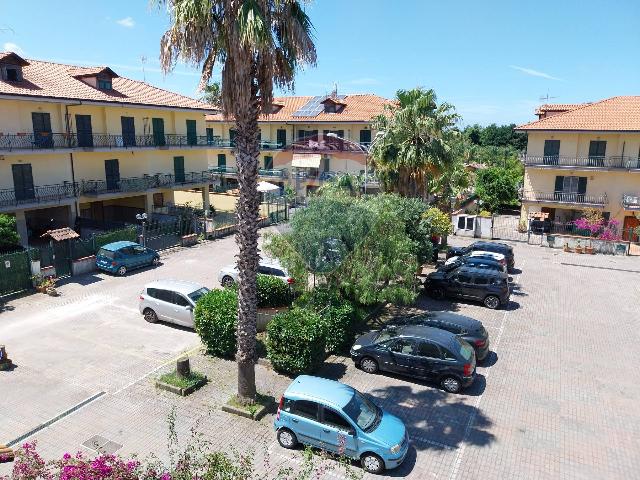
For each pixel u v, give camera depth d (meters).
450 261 24.84
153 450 10.60
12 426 11.32
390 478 9.95
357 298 17.31
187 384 13.10
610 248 31.81
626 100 37.81
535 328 18.44
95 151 29.53
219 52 10.62
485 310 20.44
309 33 11.02
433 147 24.09
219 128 47.38
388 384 13.89
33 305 19.38
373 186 25.03
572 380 14.31
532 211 38.78
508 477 10.11
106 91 31.06
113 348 15.63
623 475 10.25
